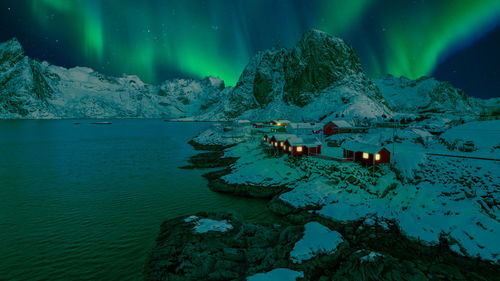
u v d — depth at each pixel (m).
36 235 25.08
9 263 20.36
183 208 33.12
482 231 22.70
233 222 26.69
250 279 17.41
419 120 87.12
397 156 39.31
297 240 21.89
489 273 19.11
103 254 21.72
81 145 92.25
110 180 45.91
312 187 35.31
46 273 19.16
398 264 18.89
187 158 67.94
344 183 35.81
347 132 77.12
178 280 17.95
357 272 18.05
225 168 53.97
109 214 30.62
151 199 36.22
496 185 29.22
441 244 22.47
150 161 63.59
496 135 44.50
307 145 48.34
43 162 61.56
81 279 18.48
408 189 32.41
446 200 28.50
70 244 23.38
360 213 28.73
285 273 18.16
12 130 151.50
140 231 26.09
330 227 27.12
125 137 122.19
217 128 110.81
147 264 19.92
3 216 29.72
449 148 45.59
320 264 19.23
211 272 18.59
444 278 18.61
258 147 65.50
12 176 48.22
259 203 35.78
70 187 41.47
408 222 25.81
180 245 21.89
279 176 42.12
